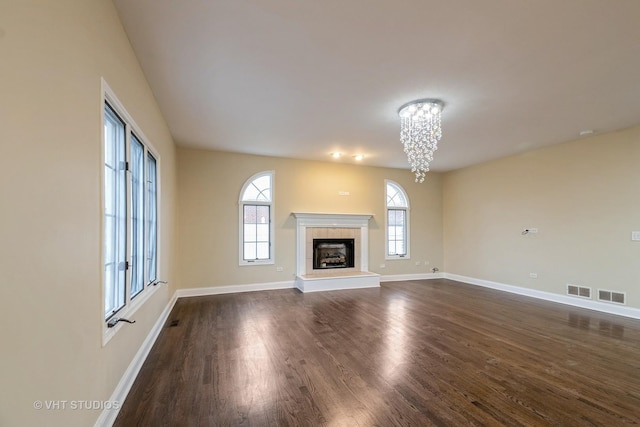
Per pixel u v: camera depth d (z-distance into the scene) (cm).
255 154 573
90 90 156
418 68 262
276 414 195
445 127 410
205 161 545
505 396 217
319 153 564
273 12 194
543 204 516
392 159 610
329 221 627
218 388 226
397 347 304
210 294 538
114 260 217
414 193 714
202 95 317
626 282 413
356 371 254
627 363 270
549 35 214
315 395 217
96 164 163
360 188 664
